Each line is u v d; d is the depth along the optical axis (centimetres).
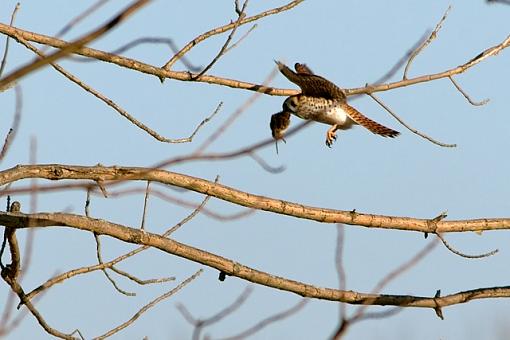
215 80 1391
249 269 1256
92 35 425
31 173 1154
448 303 1315
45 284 1170
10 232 1148
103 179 1180
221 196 1252
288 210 1289
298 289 1277
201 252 1234
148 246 1205
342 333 481
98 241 1182
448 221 1344
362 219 1319
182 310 769
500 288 1325
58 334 1169
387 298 1302
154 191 704
